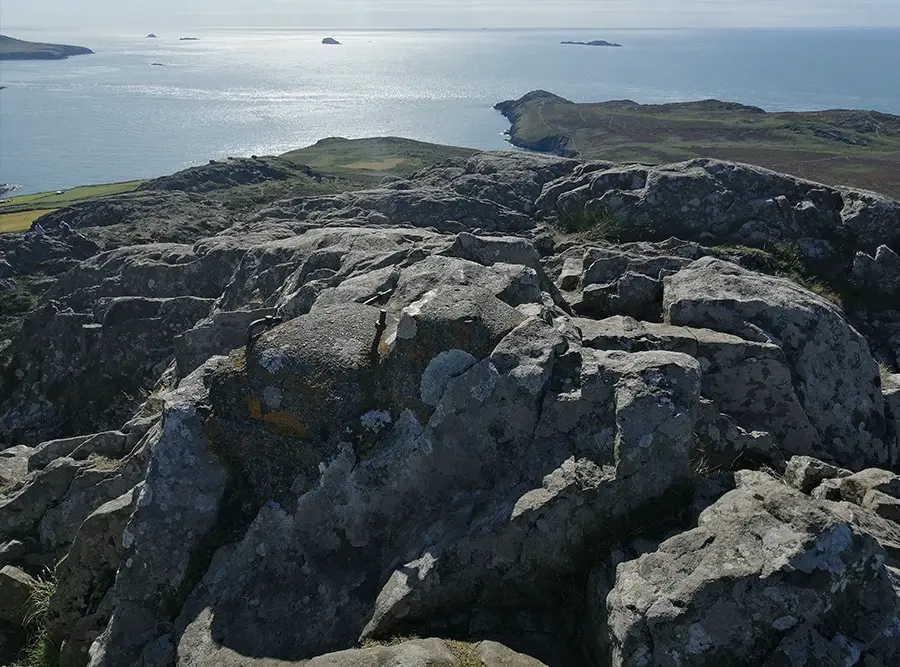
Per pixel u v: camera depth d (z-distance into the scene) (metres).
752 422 8.04
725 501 5.53
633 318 9.14
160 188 45.72
